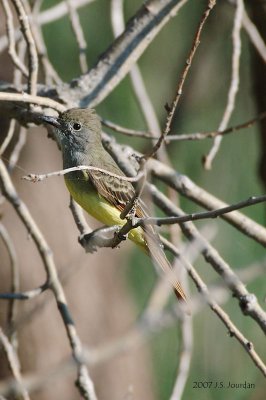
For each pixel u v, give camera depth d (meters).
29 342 14.20
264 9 11.84
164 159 10.99
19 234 14.37
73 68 13.91
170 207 9.39
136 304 14.30
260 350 13.25
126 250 15.27
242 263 12.97
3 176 9.11
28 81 8.99
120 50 9.95
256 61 11.98
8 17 9.13
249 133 13.83
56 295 8.52
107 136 9.93
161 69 14.24
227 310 13.27
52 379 6.60
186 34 14.14
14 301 9.37
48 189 14.84
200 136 9.82
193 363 13.13
